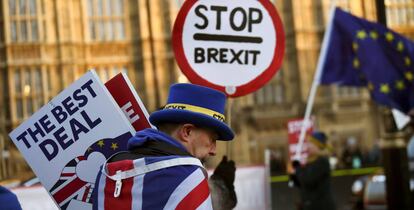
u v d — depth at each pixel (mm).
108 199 3119
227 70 5277
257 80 5336
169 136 3250
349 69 11539
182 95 3320
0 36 40594
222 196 4113
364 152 39656
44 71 40656
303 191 9836
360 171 34156
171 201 3031
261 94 41688
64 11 41344
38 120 3705
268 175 7895
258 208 7809
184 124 3268
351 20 11219
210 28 5234
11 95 40125
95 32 41969
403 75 10969
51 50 40969
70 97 3674
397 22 43969
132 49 42281
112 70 42062
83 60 41719
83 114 3666
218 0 5258
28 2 40812
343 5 42750
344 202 21922
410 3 44000
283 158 41062
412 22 43969
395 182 11125
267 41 5379
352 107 41875
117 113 3631
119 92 3830
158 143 3199
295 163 10227
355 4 42625
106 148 3645
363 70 11070
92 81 3652
